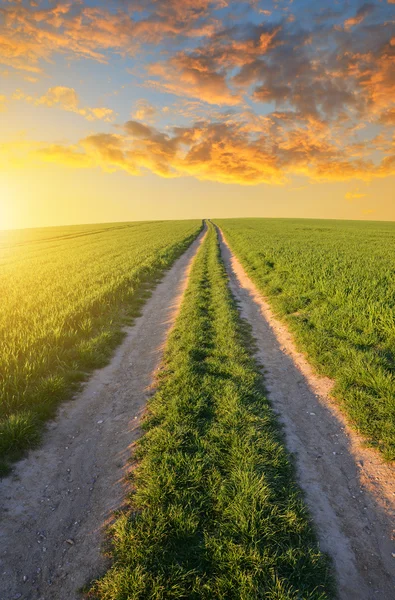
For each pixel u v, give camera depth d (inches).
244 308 533.0
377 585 126.9
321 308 451.8
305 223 3617.1
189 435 211.8
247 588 121.9
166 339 409.1
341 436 217.5
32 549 142.4
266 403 253.0
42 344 348.5
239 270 882.1
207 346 367.9
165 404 249.8
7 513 160.1
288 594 118.0
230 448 197.3
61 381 275.9
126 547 139.1
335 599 122.0
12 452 201.8
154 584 123.6
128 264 915.4
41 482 180.9
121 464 194.1
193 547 139.2
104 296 550.0
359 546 142.5
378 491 172.4
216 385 272.7
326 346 346.0
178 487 169.6
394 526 152.7
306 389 279.6
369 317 383.9
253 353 355.9
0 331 389.1
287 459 191.9
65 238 2471.7
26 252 1578.5
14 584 127.9
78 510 162.7
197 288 645.3
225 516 152.9
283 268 735.7
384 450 198.4
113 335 409.7
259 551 135.0
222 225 3122.5
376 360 291.3
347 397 252.8
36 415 236.1
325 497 168.2
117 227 3469.5
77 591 125.9
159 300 615.5
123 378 310.7
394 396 236.2
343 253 989.2
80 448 209.9
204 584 124.1
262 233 1990.7
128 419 241.3
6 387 261.3
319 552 135.0
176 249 1320.1
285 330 423.5
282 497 164.6
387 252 1049.5
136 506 162.6
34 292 605.3
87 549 142.3
